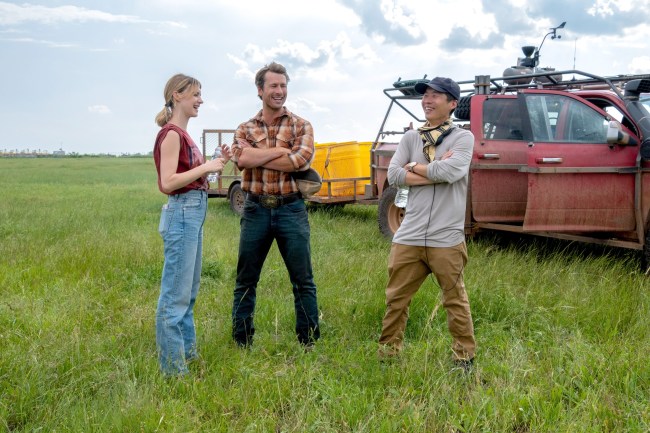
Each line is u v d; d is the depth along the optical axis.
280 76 4.16
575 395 3.53
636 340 4.43
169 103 3.85
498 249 7.58
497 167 7.24
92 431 3.12
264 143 4.24
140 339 4.41
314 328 4.46
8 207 14.10
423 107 3.98
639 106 6.46
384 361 4.07
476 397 3.47
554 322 4.86
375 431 3.16
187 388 3.68
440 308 4.93
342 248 7.94
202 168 3.75
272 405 3.48
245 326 4.41
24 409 3.41
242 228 4.34
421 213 3.89
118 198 17.75
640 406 3.36
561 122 6.80
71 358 3.93
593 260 6.64
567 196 6.57
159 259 7.29
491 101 7.38
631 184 6.38
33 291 5.91
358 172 11.23
